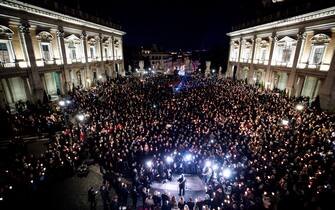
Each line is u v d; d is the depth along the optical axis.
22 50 23.17
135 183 10.38
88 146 14.11
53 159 11.66
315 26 25.61
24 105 20.64
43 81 26.94
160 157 12.46
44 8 24.77
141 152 12.65
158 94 27.52
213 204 8.95
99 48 43.53
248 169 10.78
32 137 15.56
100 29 43.53
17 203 9.56
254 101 23.59
